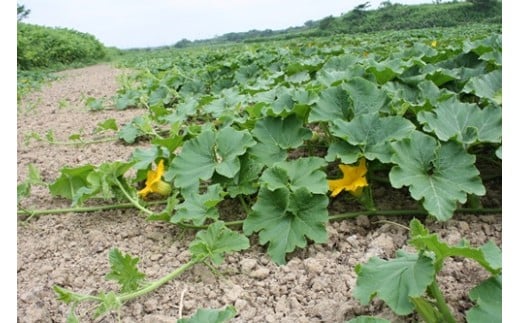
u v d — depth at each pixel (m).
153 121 4.86
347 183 2.54
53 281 2.25
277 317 1.92
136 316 1.98
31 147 4.50
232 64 7.18
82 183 3.09
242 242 2.21
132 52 40.59
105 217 2.86
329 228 2.47
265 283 2.13
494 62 3.65
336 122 2.66
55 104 7.37
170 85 6.67
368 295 1.70
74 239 2.66
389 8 34.56
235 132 2.74
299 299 2.01
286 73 5.28
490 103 3.04
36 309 2.03
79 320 1.99
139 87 7.37
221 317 1.65
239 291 2.08
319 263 2.19
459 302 1.84
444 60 4.46
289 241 2.28
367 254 2.23
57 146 4.46
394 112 2.91
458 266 2.06
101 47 29.39
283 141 2.89
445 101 2.73
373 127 2.63
